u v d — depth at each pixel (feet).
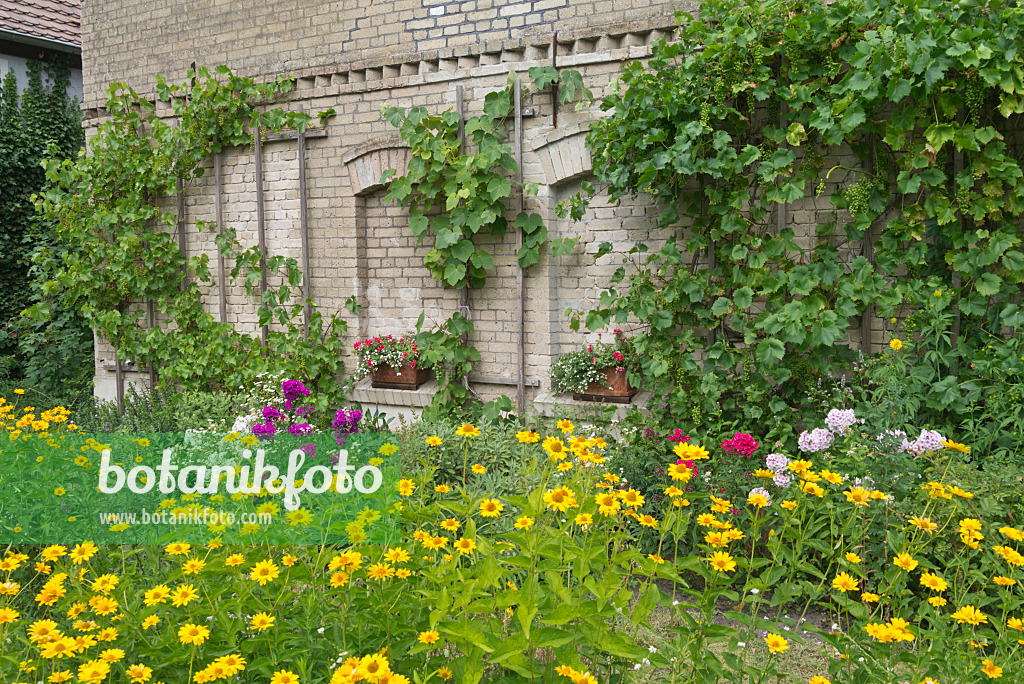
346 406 21.20
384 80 20.17
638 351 16.63
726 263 16.22
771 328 15.06
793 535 8.25
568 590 6.37
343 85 20.77
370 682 5.47
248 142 22.12
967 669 7.25
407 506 7.37
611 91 17.47
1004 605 7.88
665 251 16.33
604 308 18.08
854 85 13.96
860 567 10.41
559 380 18.40
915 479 11.64
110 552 8.11
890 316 14.97
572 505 7.20
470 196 18.60
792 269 15.28
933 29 13.33
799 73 14.82
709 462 13.55
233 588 6.50
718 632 7.09
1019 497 11.07
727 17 14.92
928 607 7.90
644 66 16.96
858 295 14.75
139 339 24.26
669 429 15.75
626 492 7.41
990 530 9.98
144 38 23.89
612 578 6.49
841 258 15.76
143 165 23.35
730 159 15.31
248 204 22.62
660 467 14.10
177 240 23.99
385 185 20.54
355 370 21.34
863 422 13.07
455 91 19.36
